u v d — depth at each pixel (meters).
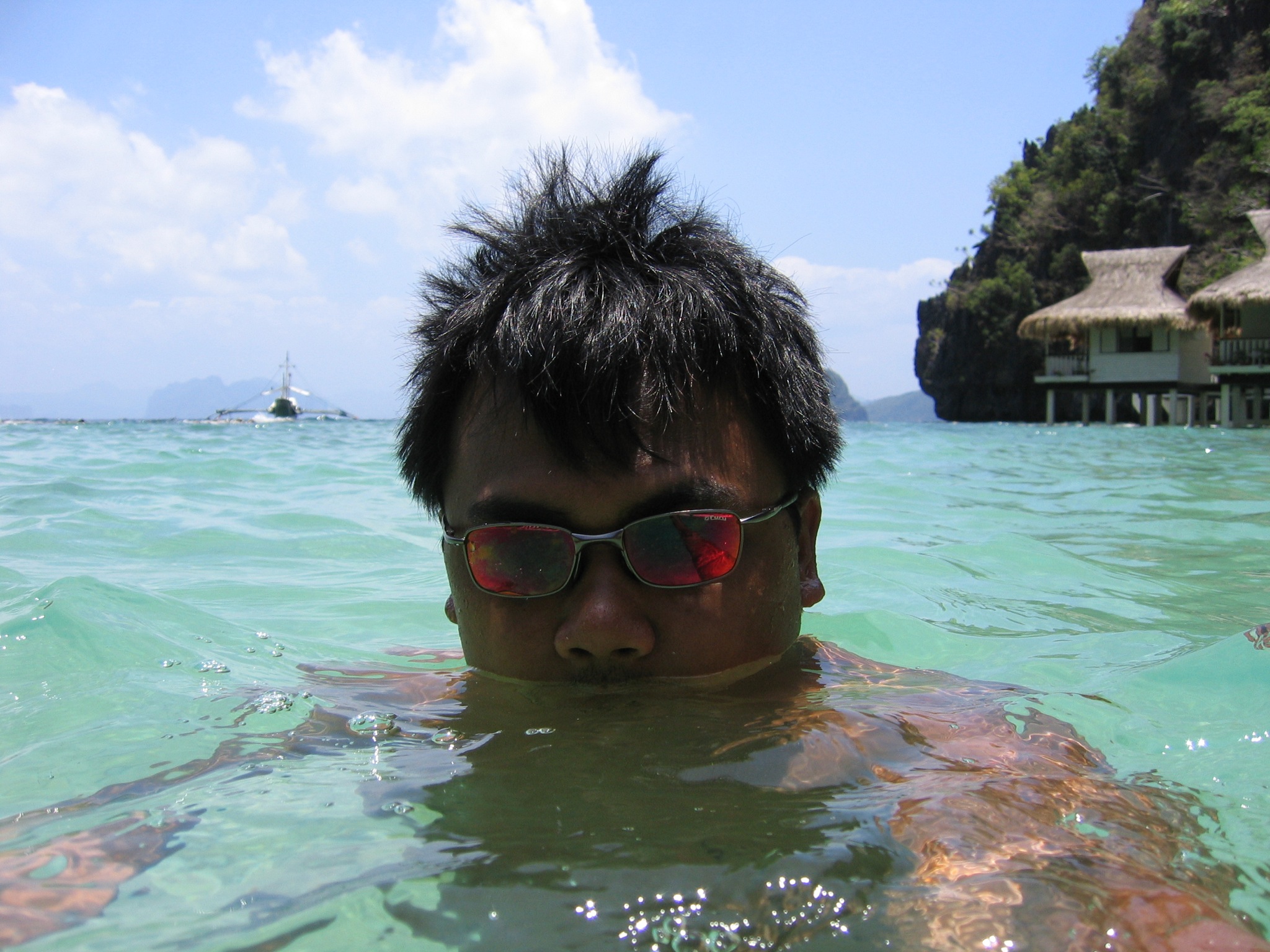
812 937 0.26
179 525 1.25
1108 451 3.09
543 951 0.25
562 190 0.48
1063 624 0.72
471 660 0.46
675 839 0.31
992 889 0.28
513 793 0.34
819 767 0.36
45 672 0.52
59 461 2.29
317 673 0.55
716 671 0.43
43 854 0.30
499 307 0.44
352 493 1.67
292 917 0.27
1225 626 0.70
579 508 0.41
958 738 0.40
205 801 0.34
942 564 0.97
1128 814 0.33
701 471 0.42
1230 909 0.28
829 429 0.50
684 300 0.43
